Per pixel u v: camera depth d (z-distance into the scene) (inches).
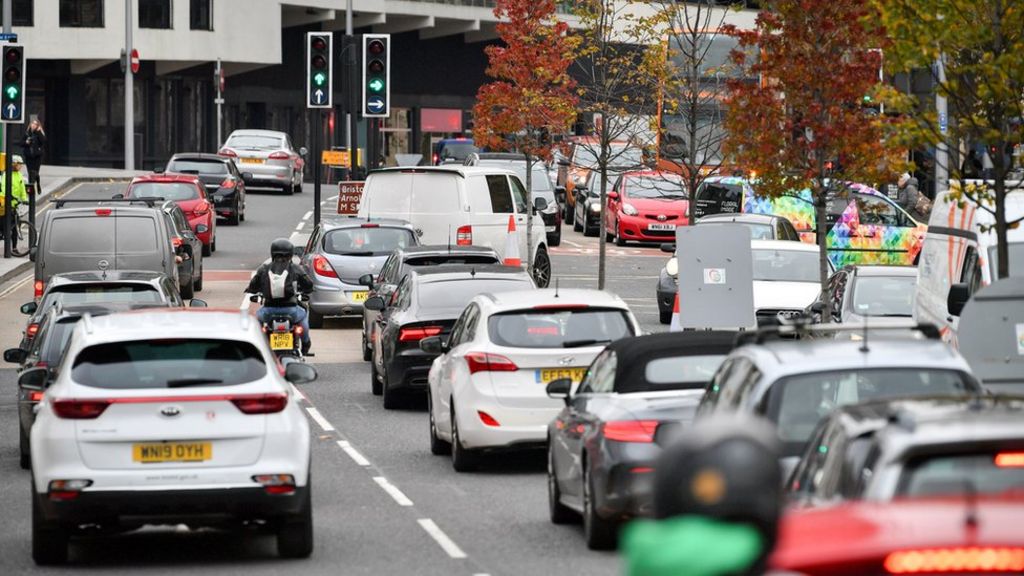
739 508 277.0
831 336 2055.9
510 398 1690.5
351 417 2202.3
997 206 1707.7
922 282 2066.9
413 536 1362.0
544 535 1363.2
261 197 6245.1
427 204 3344.0
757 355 1024.9
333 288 3152.1
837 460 669.9
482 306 1756.9
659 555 276.8
